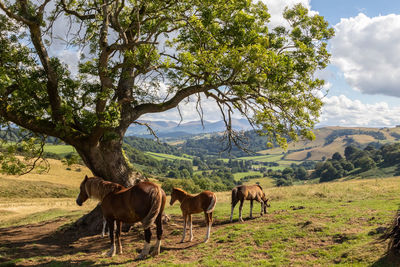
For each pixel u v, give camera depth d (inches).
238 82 534.0
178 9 530.9
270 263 253.3
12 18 422.0
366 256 221.6
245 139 581.0
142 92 547.2
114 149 517.0
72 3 513.0
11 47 446.0
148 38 475.8
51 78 445.1
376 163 5546.3
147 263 291.6
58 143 554.3
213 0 522.6
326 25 574.6
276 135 541.3
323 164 6309.1
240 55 481.1
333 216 396.5
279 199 761.0
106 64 483.2
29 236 547.8
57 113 466.3
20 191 2121.1
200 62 482.9
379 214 370.0
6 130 518.0
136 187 318.3
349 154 6914.4
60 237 506.9
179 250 341.1
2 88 370.6
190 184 2960.1
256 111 541.3
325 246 276.5
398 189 684.7
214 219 558.3
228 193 1187.9
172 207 853.2
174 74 553.9
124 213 323.0
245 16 535.5
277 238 326.3
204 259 287.1
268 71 490.6
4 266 313.7
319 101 516.4
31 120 472.1
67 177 2913.4
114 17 484.1
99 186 357.7
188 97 623.5
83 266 301.4
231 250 309.6
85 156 511.2
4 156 523.8
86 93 496.4
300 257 260.4
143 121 587.2
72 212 948.6
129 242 417.1
